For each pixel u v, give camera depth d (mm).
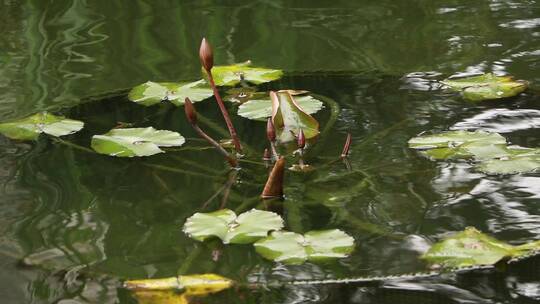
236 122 3438
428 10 4082
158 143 3328
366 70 3678
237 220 3078
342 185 3197
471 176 3209
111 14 4109
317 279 2955
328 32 3930
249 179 3227
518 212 3102
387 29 3939
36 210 3145
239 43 3869
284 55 3781
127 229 3086
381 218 3098
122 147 3314
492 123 3395
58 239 3064
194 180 3229
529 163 3227
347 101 3518
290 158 3291
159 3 4199
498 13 4031
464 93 3521
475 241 3006
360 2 4172
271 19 4043
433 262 2980
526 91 3531
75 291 2947
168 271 2982
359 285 2941
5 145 3361
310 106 3459
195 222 3080
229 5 4172
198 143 3361
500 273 2959
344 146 3322
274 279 2957
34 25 4023
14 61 3773
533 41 3811
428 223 3080
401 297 2920
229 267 2986
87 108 3518
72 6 4180
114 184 3221
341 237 3033
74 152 3334
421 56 3750
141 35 3941
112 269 2990
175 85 3582
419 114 3443
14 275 2984
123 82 3646
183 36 3930
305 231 3068
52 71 3711
